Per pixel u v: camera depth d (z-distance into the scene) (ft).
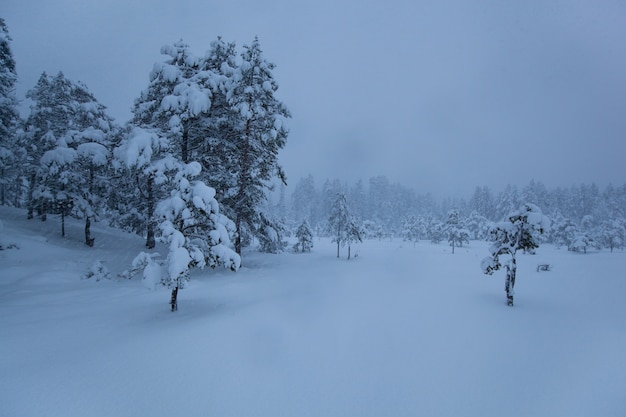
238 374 19.30
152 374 18.88
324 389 18.06
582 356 25.53
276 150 70.85
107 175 79.87
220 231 32.94
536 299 51.44
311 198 384.27
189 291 45.34
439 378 20.25
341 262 102.78
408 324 31.55
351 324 30.42
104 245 78.54
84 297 41.19
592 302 50.19
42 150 78.59
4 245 61.00
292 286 51.65
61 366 19.69
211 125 64.64
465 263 115.96
